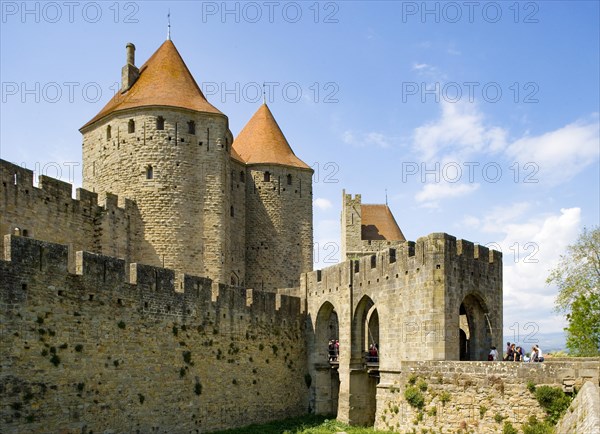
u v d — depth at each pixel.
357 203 84.31
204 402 44.25
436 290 43.19
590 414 23.17
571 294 60.91
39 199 45.34
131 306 38.91
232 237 67.62
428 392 38.91
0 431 29.98
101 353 36.28
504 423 35.56
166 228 55.81
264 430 46.59
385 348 47.88
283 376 53.75
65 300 34.25
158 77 60.03
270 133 74.69
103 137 58.66
